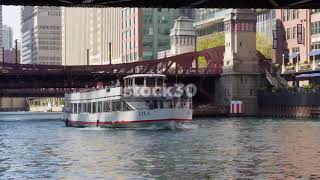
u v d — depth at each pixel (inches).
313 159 1608.0
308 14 5113.2
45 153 1835.6
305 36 5142.7
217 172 1373.0
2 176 1348.4
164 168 1446.9
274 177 1298.0
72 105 3526.1
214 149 1902.1
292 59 5374.0
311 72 4596.5
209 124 3494.1
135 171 1402.6
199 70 5241.1
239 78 5054.1
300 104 4397.1
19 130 3139.8
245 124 3472.0
